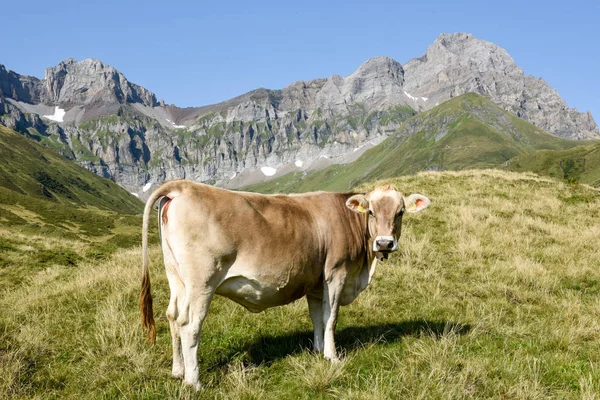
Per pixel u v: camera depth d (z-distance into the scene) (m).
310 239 6.54
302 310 8.89
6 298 10.78
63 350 7.35
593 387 5.82
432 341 7.23
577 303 9.80
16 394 5.97
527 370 6.29
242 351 7.21
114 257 15.23
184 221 5.72
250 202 6.20
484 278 11.46
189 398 5.58
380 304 9.62
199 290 5.77
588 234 15.55
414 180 23.08
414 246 13.47
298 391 5.93
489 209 18.00
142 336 7.36
